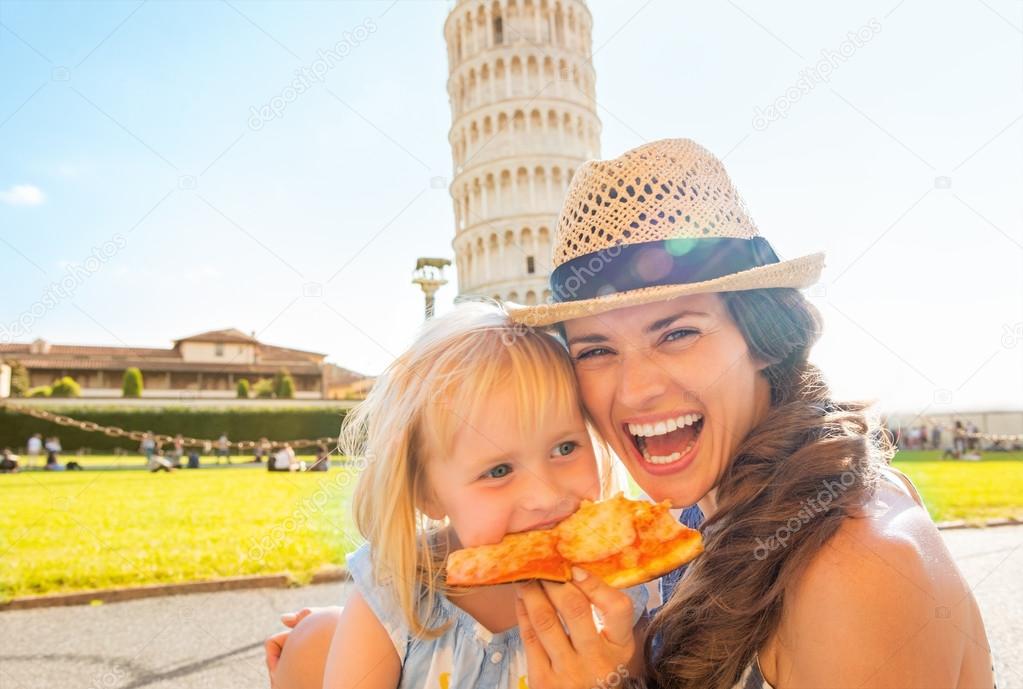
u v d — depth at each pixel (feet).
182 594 25.32
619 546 5.90
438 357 6.91
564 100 180.34
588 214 7.04
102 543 33.22
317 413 135.54
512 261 172.96
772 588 5.36
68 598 24.21
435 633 6.98
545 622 5.85
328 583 26.78
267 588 26.07
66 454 127.75
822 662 5.07
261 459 115.24
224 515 41.81
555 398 6.58
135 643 19.34
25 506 47.96
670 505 6.55
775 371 6.85
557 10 184.44
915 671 4.75
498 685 6.88
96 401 139.64
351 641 7.20
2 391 188.55
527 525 6.52
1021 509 41.24
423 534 7.32
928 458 97.55
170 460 100.37
